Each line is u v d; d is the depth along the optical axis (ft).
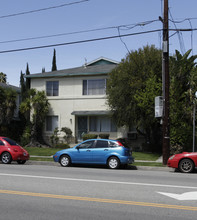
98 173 39.40
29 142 86.48
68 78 88.38
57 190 26.78
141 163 52.39
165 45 50.55
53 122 88.89
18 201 22.68
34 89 87.40
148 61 69.67
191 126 62.64
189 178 36.06
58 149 76.18
